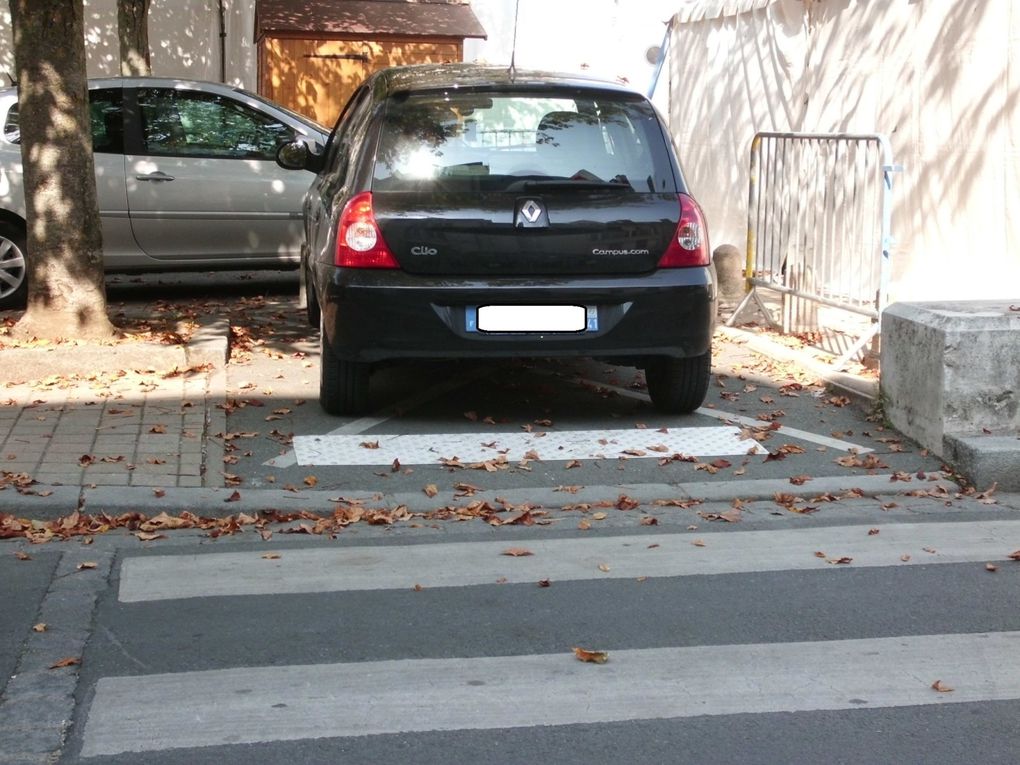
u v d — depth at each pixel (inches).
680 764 138.3
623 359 286.5
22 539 211.9
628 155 276.1
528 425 285.6
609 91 283.0
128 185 426.3
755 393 318.7
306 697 154.3
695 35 552.1
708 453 266.1
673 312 269.4
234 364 341.4
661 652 168.9
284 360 348.8
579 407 304.3
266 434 274.5
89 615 180.2
